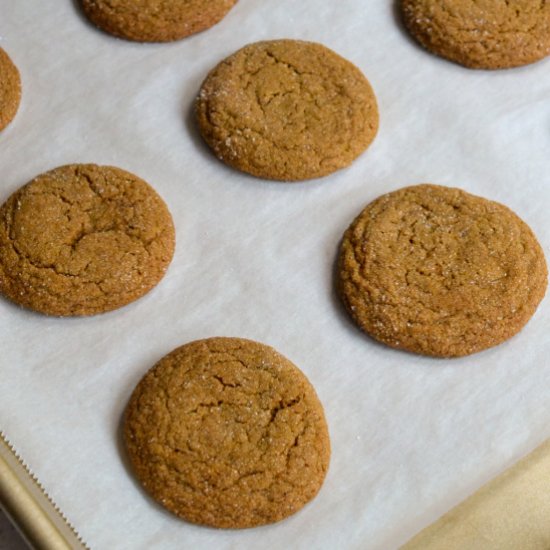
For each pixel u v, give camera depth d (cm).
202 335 48
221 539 45
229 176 51
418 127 53
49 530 44
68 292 48
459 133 52
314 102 52
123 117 52
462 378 48
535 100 53
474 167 52
